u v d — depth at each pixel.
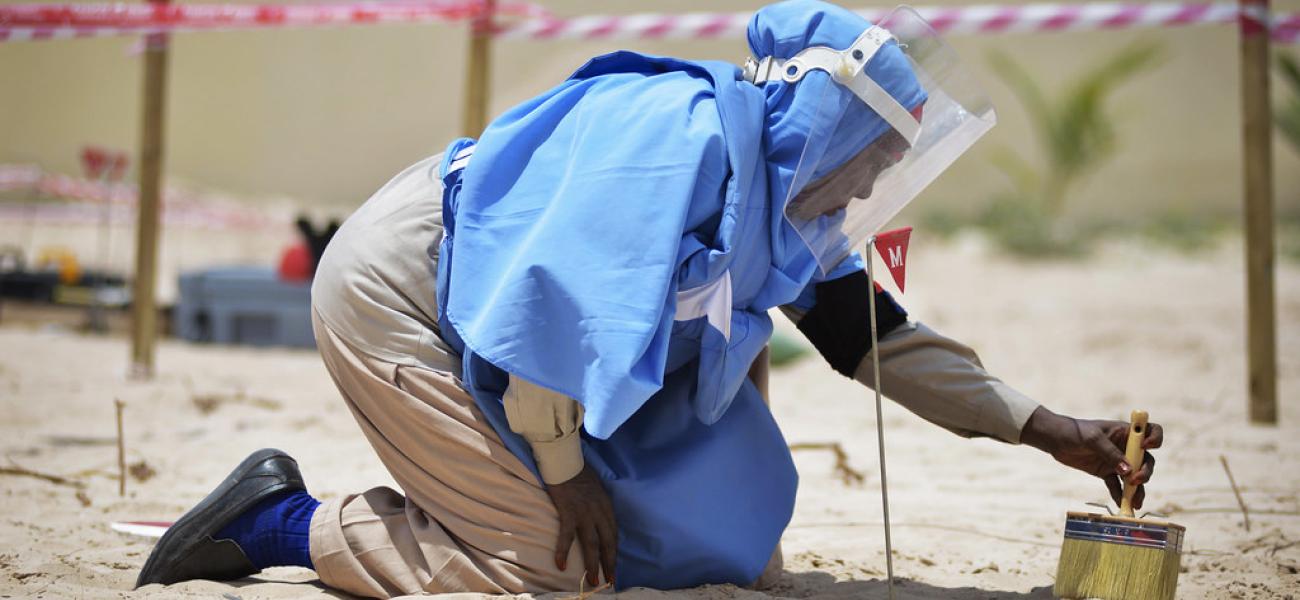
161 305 40.72
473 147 12.27
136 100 88.81
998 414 12.37
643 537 11.71
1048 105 90.75
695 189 10.78
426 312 11.80
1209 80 96.69
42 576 12.51
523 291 10.45
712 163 10.80
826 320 12.72
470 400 11.50
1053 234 73.12
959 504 17.67
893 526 16.14
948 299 52.91
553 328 10.44
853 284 12.70
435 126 91.19
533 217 10.98
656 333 10.56
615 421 10.23
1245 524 15.91
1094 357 37.34
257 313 37.62
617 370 10.21
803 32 11.19
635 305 10.33
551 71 71.31
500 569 11.36
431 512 11.64
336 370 11.95
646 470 11.70
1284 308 47.06
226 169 88.12
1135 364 36.00
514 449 11.39
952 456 21.69
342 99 91.19
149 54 29.14
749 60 11.83
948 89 11.40
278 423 23.12
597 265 10.45
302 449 20.75
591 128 10.98
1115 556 11.52
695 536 11.73
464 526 11.52
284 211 75.12
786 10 11.45
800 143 11.04
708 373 11.37
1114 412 27.41
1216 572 13.66
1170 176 93.94
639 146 10.74
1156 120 96.12
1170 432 24.28
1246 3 24.67
